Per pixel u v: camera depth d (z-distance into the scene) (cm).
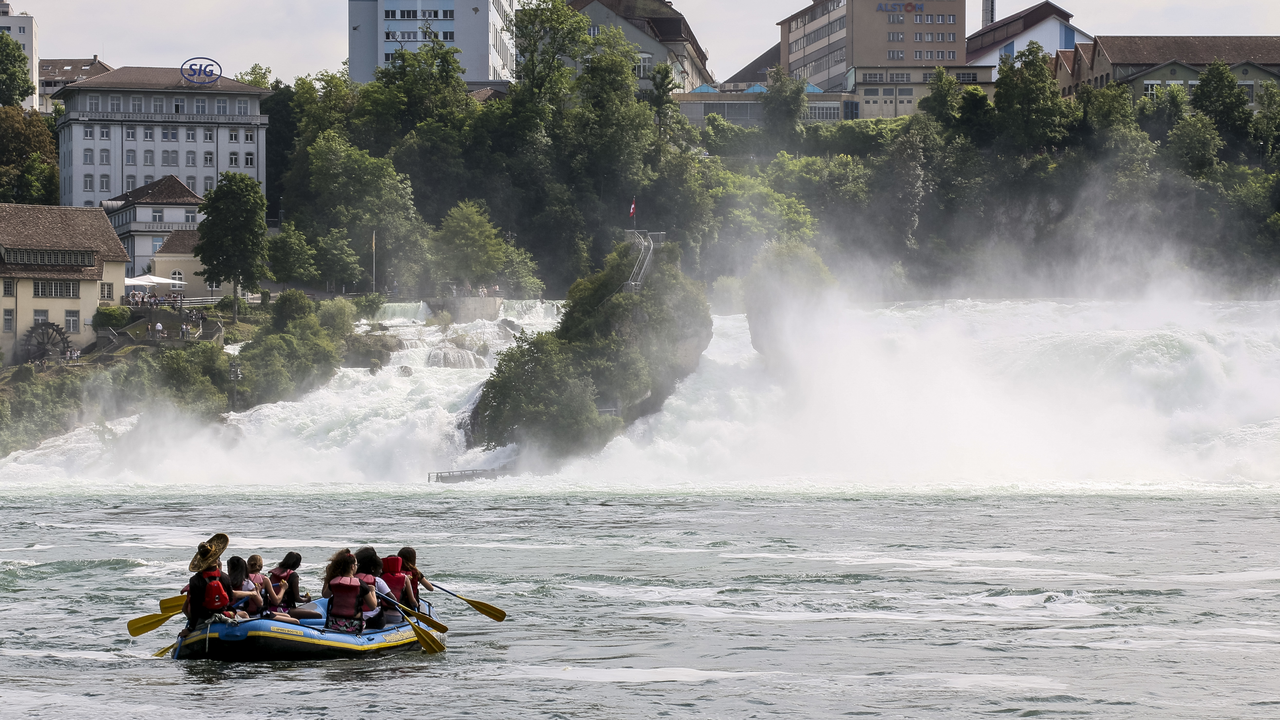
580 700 2539
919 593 3812
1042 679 2703
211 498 7375
